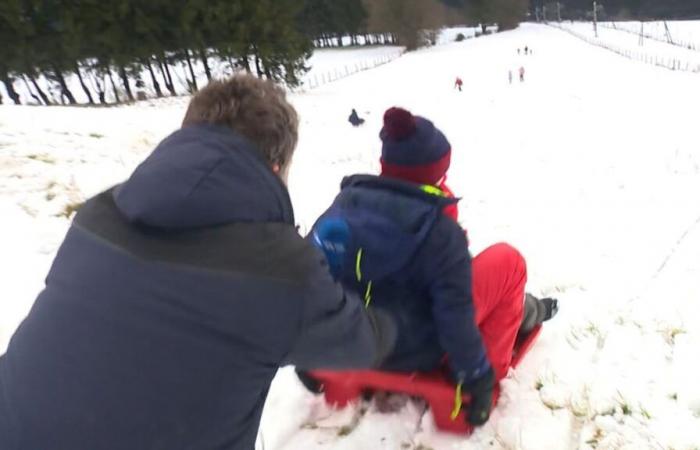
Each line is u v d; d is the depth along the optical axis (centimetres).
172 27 4006
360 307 204
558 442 299
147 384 161
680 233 605
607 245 596
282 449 308
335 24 9781
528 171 1075
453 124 2419
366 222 272
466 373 281
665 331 393
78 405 159
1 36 3447
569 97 3228
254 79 188
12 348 171
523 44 8256
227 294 164
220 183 168
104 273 165
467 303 271
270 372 179
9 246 574
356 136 1894
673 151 1243
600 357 364
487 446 300
